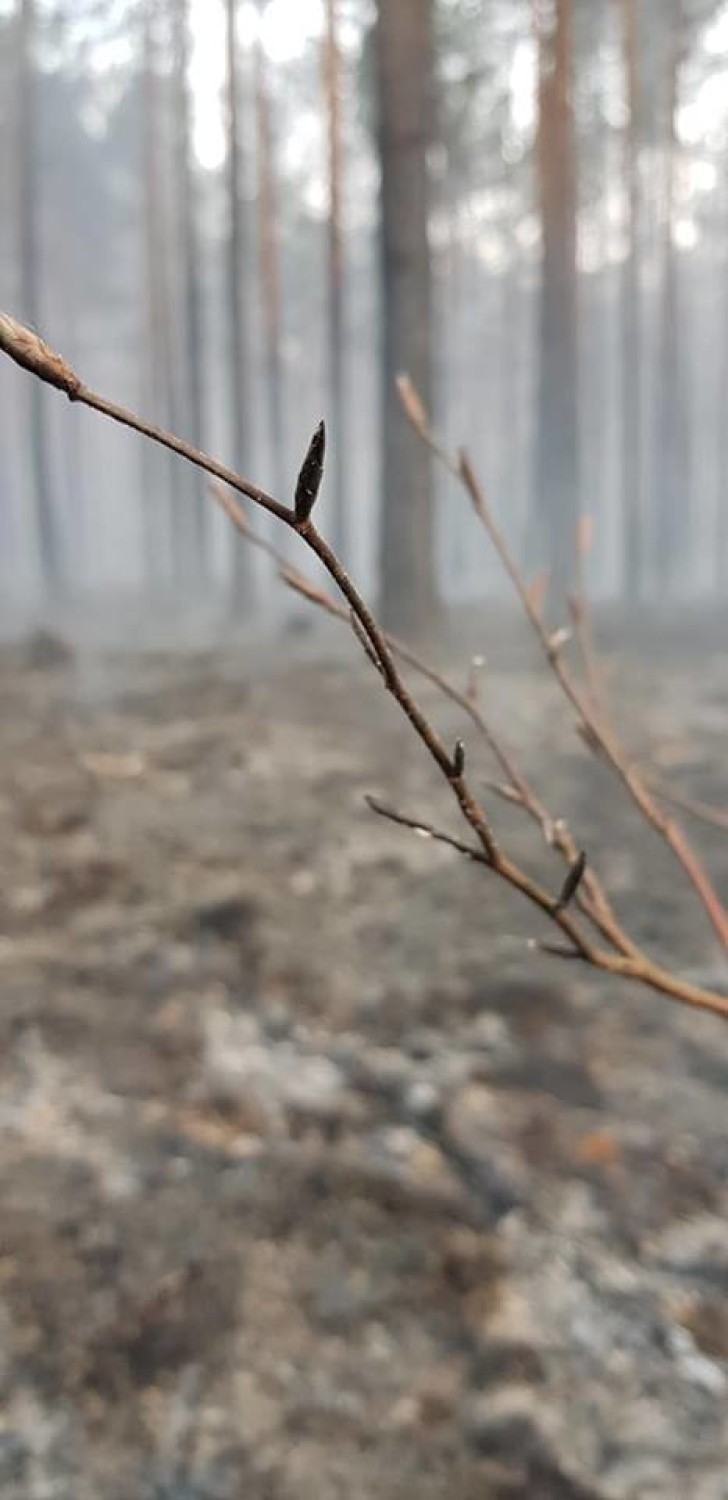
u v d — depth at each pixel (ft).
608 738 3.95
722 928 3.79
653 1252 7.57
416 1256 7.49
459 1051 10.13
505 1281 7.29
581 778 17.89
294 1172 8.30
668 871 13.92
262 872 13.92
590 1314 7.02
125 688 24.89
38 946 11.78
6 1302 6.91
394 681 2.23
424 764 18.94
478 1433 6.16
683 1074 9.76
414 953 11.99
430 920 12.80
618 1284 7.27
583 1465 5.92
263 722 21.50
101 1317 6.82
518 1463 5.97
